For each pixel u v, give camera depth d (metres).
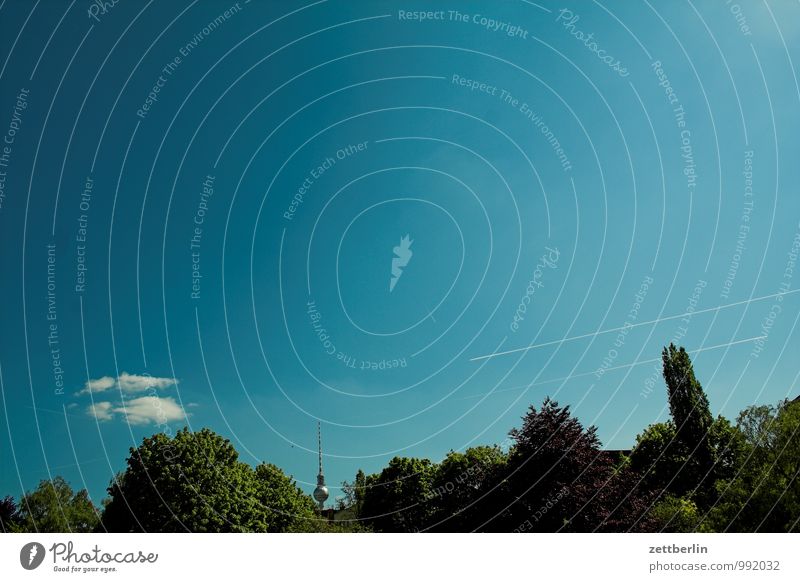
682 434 45.38
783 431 25.31
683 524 29.94
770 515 24.58
